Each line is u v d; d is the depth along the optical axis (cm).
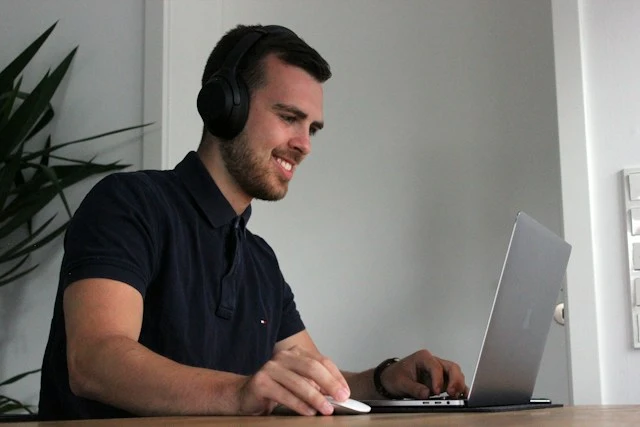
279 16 291
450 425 78
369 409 107
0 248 269
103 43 269
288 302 194
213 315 159
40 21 277
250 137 167
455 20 271
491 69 265
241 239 170
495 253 258
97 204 146
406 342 264
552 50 258
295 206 282
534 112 258
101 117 266
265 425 78
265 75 168
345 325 272
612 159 220
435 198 267
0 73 258
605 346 215
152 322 149
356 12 283
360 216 275
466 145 265
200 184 163
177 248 154
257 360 166
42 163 263
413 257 267
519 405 148
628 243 216
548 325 161
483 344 134
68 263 138
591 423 82
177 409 111
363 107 278
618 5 225
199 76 266
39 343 263
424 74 272
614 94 222
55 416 148
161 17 262
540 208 254
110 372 119
